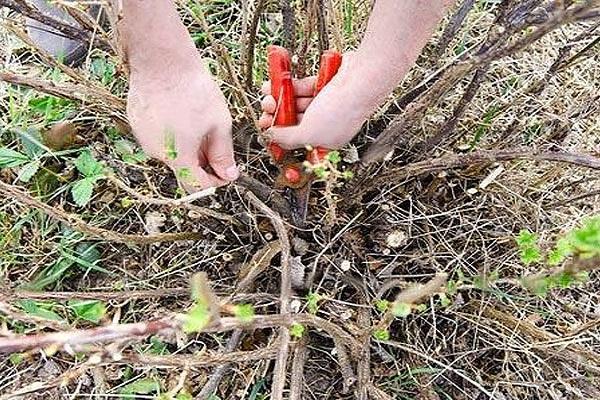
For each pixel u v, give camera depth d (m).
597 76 0.83
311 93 0.63
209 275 0.71
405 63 0.55
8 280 0.73
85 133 0.77
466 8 0.67
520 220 0.73
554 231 0.72
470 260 0.72
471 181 0.73
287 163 0.63
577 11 0.43
